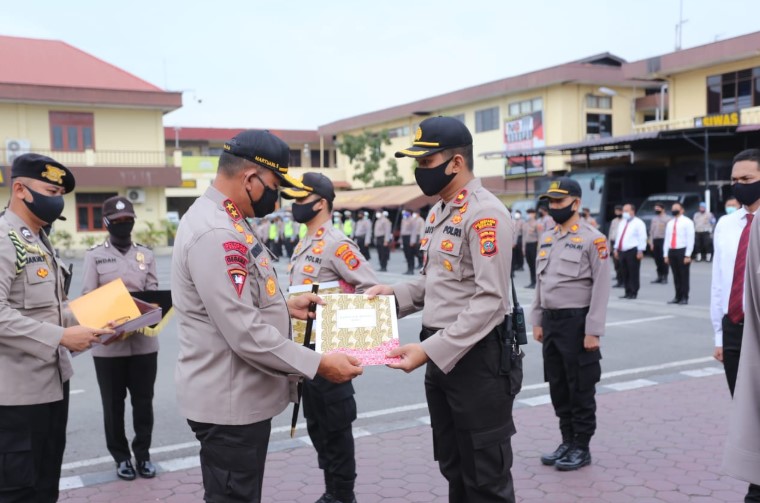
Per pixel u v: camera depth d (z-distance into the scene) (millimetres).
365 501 4078
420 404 6035
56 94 27875
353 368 2682
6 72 29172
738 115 19953
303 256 4148
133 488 4270
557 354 4590
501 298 2916
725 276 4047
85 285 4508
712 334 9023
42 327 2980
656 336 8922
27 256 3137
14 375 3072
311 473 4527
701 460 4566
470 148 3084
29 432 3127
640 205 24078
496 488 3051
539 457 4699
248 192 2670
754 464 2643
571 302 4453
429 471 4520
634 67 26438
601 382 6562
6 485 3094
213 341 2568
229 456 2588
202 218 2586
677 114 26250
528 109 30328
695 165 24406
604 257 4395
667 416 5480
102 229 29891
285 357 2545
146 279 4676
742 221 3984
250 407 2590
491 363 2996
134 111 30156
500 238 2918
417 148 3020
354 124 40000
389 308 2971
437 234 3139
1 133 27859
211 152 42938
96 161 29516
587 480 4289
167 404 6117
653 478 4297
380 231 21094
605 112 29750
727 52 23422
